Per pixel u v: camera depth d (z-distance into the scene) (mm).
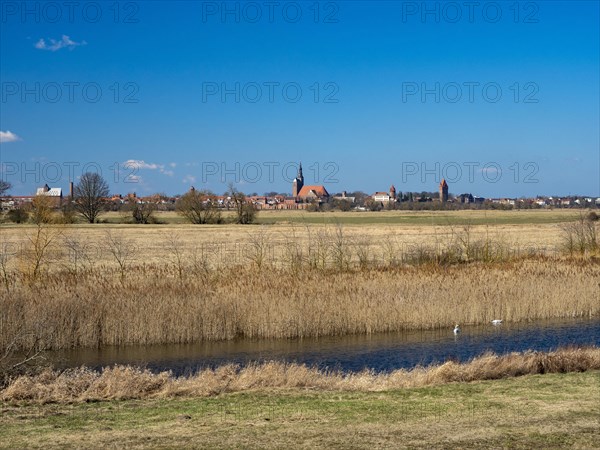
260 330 29250
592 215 61156
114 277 33438
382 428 10977
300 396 13781
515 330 30797
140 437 10406
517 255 47781
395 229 86188
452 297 32406
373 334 30250
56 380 14672
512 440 10219
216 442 10109
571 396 13398
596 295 35281
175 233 77312
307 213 159250
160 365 23859
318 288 31875
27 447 9883
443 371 15844
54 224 44688
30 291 28328
